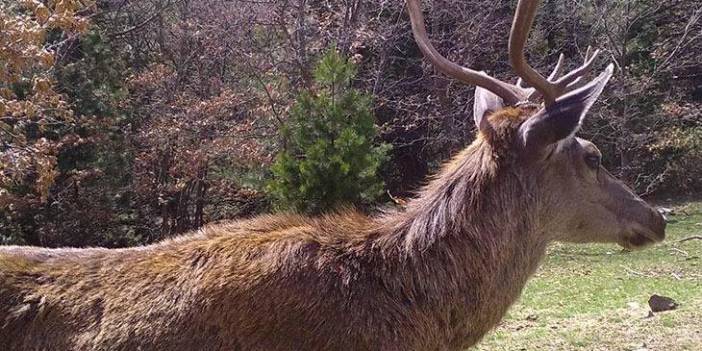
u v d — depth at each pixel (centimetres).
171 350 390
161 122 1708
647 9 2459
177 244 422
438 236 423
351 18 1917
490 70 2117
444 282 418
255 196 1691
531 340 876
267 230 428
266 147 1673
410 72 2145
